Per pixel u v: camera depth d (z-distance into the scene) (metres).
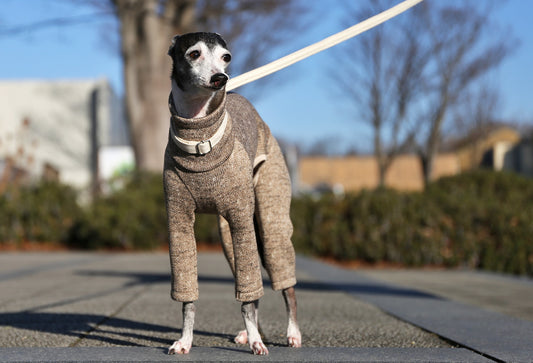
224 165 3.00
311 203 11.44
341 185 38.97
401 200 10.90
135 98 14.71
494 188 13.06
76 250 12.04
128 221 11.92
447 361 3.01
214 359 2.99
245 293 3.11
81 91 27.59
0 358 3.01
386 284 6.97
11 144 25.09
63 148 27.44
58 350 3.19
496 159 36.19
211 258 10.41
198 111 2.95
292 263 3.48
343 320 4.52
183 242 3.14
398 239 10.31
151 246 12.02
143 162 14.79
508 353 3.23
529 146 35.31
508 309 5.36
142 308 5.00
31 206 12.09
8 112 27.45
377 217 10.65
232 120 3.17
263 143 3.53
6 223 11.95
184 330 3.18
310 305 5.30
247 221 3.10
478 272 9.45
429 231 10.44
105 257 10.65
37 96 27.59
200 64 2.81
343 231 10.77
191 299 3.13
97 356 3.05
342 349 3.29
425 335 3.92
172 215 3.12
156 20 14.59
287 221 3.52
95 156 27.42
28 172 14.94
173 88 2.96
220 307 5.11
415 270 9.88
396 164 36.03
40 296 5.73
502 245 10.13
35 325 4.20
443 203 10.70
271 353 3.16
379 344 3.64
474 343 3.52
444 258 10.12
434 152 23.53
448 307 5.13
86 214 12.13
